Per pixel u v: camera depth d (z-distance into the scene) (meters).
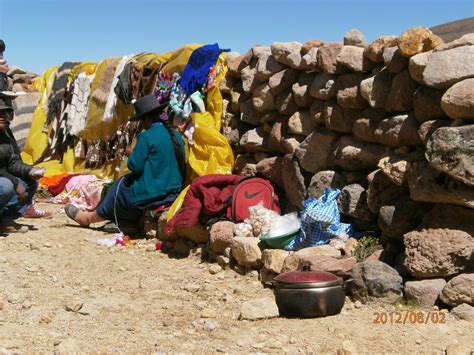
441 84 5.29
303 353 4.36
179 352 4.39
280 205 7.28
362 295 5.32
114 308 5.41
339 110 6.43
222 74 8.56
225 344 4.56
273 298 5.64
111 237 8.00
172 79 8.93
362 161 6.23
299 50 7.11
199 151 8.20
